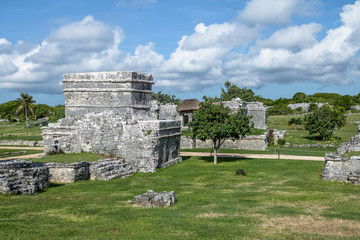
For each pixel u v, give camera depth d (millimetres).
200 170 28859
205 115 31562
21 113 112688
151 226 13016
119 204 16531
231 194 19312
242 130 31094
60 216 14078
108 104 32500
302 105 107500
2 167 18062
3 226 12359
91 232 12242
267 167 29750
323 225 13266
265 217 14359
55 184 22578
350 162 22219
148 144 28266
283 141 50969
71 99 33656
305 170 27797
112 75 32156
